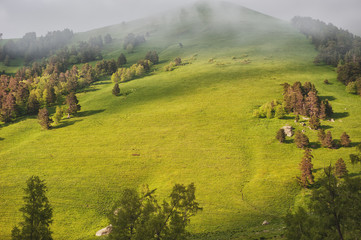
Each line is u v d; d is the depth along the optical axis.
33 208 36.56
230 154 93.00
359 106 118.06
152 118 127.81
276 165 83.62
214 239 50.00
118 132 116.81
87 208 71.31
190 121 120.56
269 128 107.75
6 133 125.00
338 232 25.92
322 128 101.62
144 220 33.22
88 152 101.56
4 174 88.88
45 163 95.38
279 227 50.81
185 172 84.50
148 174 85.88
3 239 59.97
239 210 64.75
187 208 35.28
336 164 64.12
